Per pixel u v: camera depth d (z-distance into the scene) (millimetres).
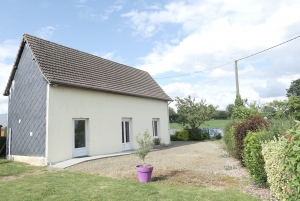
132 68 19766
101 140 13039
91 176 7535
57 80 10820
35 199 5215
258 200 4848
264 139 5980
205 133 26469
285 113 13109
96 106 12992
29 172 8617
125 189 5855
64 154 10914
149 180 6750
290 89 31656
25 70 12477
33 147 11102
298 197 3213
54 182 6762
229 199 4918
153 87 19672
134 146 15586
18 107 12805
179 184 6410
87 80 12922
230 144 10281
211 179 6918
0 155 14625
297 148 2830
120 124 14609
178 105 26609
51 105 10609
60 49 13469
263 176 5695
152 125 18438
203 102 26453
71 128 11430
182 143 21766
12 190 5988
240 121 9438
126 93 14914
